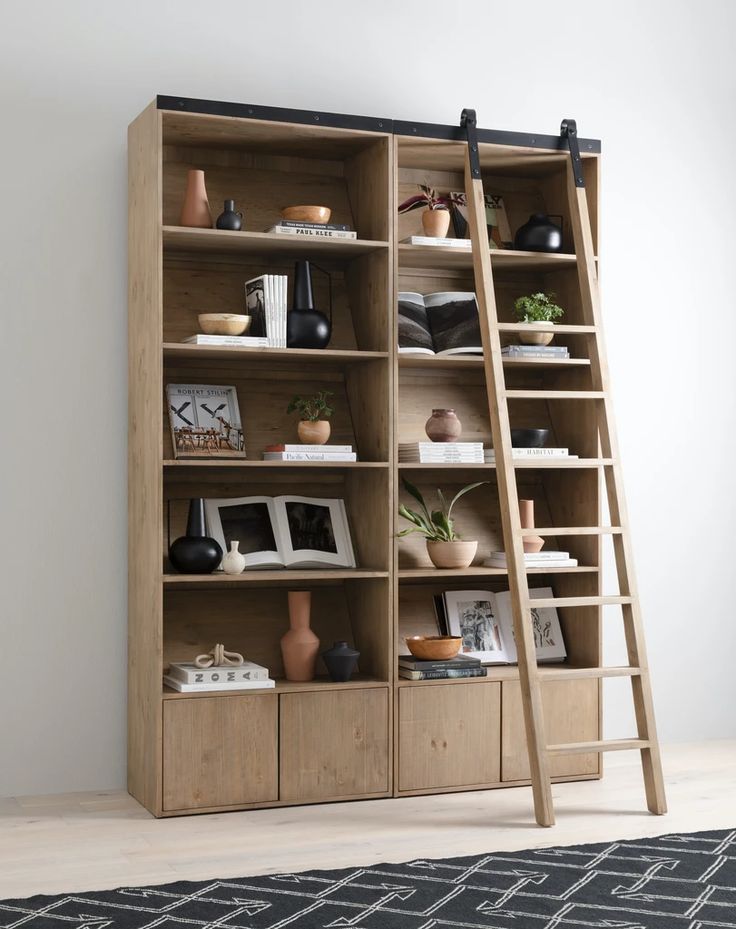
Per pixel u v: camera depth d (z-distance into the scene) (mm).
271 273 4203
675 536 4938
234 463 3773
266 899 2945
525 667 3744
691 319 4977
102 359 4074
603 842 3445
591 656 4277
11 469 3961
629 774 4316
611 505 4055
